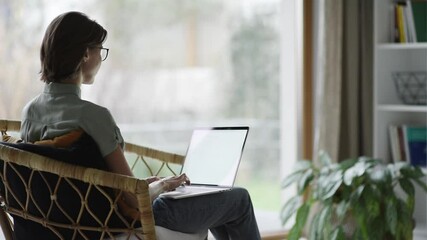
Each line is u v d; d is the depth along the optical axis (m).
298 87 4.24
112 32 6.82
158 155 2.74
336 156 3.95
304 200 4.12
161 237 2.19
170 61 7.23
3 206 2.30
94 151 2.09
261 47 7.61
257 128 7.38
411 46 3.71
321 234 3.31
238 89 7.65
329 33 3.92
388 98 3.95
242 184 7.60
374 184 3.25
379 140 3.90
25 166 2.10
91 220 2.10
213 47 7.57
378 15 3.84
